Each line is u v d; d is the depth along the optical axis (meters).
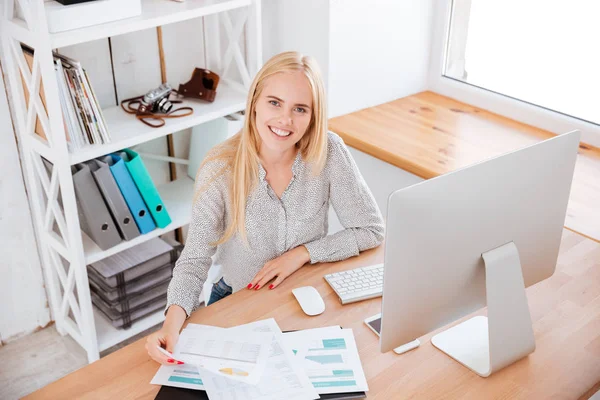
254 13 2.56
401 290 1.39
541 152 1.48
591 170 2.43
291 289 1.76
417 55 2.93
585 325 1.64
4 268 2.57
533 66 2.69
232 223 1.80
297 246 1.91
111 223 2.42
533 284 1.65
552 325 1.64
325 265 1.86
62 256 2.70
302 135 1.74
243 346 1.54
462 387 1.46
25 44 2.23
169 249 2.68
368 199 1.93
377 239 1.92
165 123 2.47
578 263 1.85
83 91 2.19
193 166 2.87
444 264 1.42
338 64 2.66
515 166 1.44
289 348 1.54
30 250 2.61
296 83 1.66
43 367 2.56
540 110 2.69
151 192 2.48
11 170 2.45
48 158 2.26
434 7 2.87
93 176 2.34
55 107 2.11
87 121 2.24
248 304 1.71
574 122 2.60
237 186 1.77
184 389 1.44
